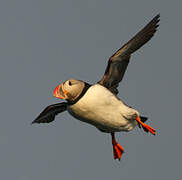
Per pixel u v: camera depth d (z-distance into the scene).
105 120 11.70
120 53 11.98
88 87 11.64
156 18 11.73
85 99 11.43
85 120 11.89
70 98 11.54
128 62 12.28
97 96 11.43
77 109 11.59
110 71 12.23
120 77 12.37
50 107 14.08
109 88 12.34
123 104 11.81
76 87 11.47
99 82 12.31
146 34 11.84
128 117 11.86
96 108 11.48
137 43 11.94
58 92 11.61
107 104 11.51
